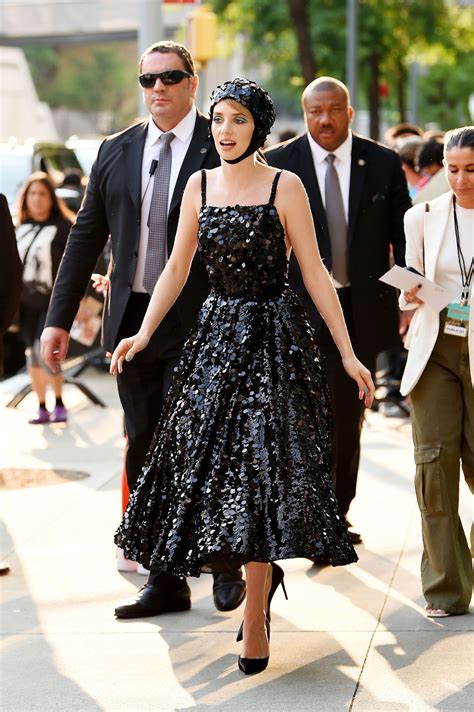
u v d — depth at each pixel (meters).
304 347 6.61
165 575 7.68
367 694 6.34
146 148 8.08
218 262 6.61
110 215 8.20
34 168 19.95
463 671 6.62
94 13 55.75
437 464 7.46
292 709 6.18
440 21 38.69
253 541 6.25
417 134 15.79
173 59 7.89
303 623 7.46
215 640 7.21
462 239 7.46
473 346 7.38
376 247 9.31
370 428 14.49
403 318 10.05
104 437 14.15
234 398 6.48
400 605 7.79
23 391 16.31
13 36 56.69
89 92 80.44
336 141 9.23
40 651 7.10
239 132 6.53
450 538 7.47
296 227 6.64
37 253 14.68
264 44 38.06
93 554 9.08
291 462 6.38
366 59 37.81
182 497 6.47
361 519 10.04
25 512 10.40
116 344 8.14
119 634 7.36
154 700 6.36
